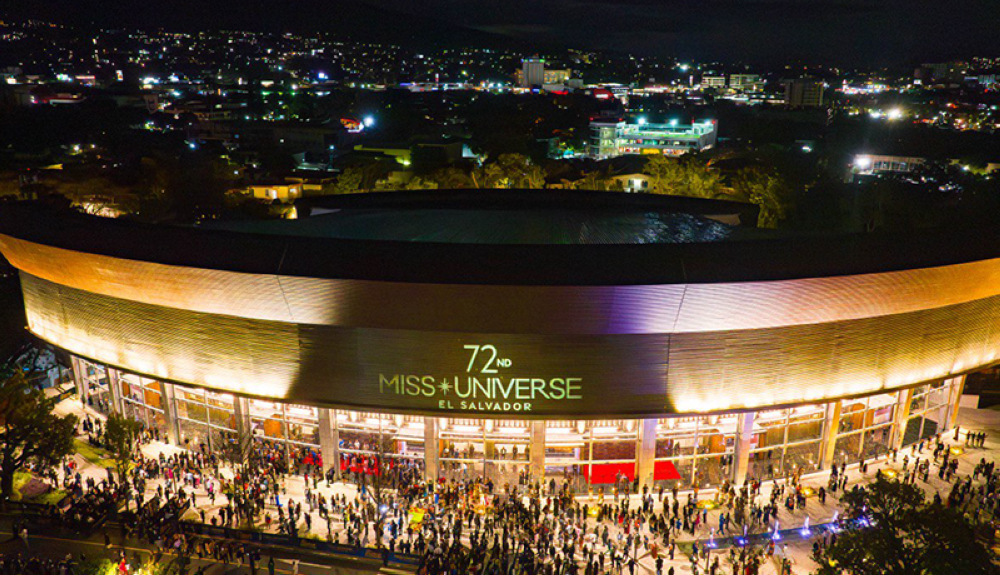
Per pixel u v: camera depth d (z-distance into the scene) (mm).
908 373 49125
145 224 47250
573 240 49312
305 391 46906
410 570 38906
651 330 43281
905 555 32938
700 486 48031
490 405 44781
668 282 41188
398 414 45906
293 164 169125
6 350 70500
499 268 41406
